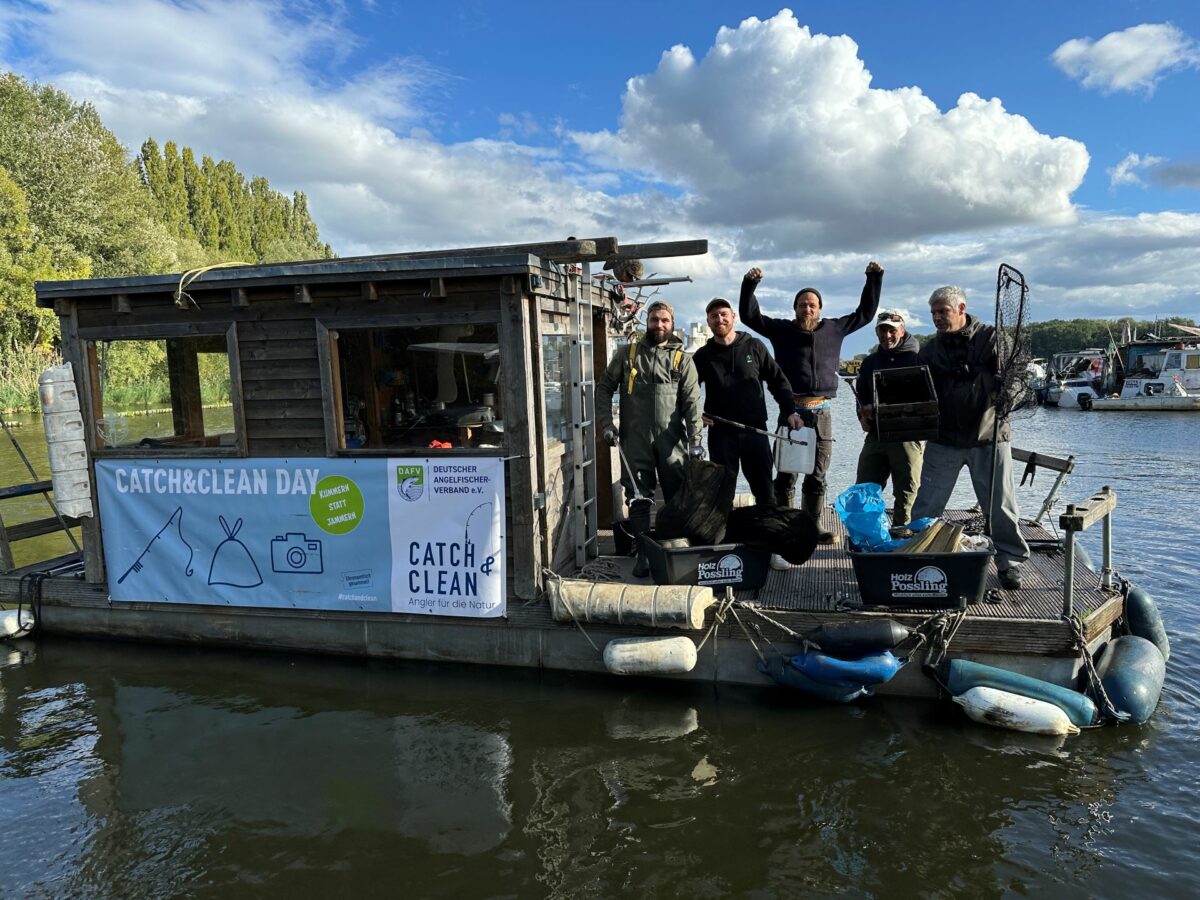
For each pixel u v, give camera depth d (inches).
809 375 242.4
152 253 1574.8
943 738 178.7
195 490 233.5
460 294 207.5
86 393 239.3
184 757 179.9
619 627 205.5
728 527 214.5
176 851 146.7
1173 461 705.0
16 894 135.5
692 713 192.4
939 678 188.1
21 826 155.4
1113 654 194.4
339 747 182.4
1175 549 371.6
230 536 232.8
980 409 198.7
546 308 220.2
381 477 218.5
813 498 251.4
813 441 229.1
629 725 187.9
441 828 151.5
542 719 191.9
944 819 150.5
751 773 167.2
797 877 135.7
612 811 155.3
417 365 219.1
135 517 240.5
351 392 224.1
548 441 220.8
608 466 298.7
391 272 204.2
